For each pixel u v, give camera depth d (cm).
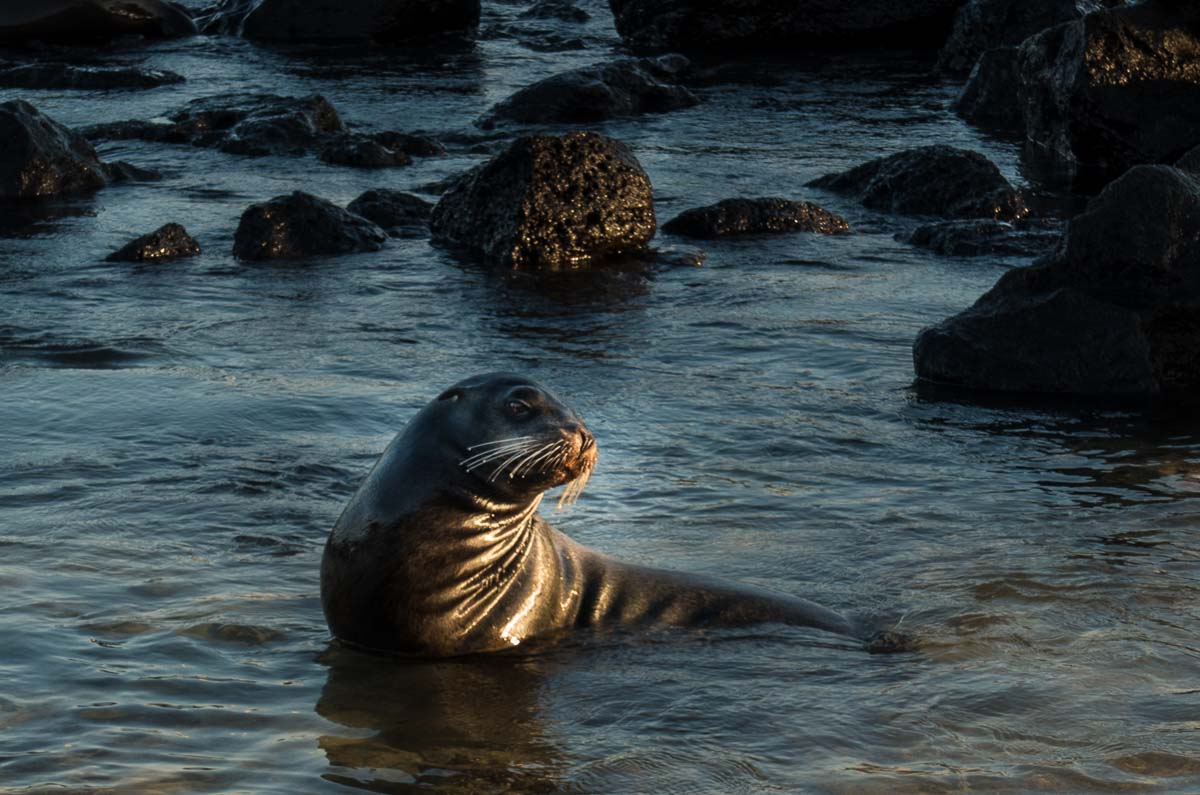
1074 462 3338
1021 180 7106
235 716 1983
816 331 4553
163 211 6225
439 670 2166
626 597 2380
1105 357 3956
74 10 10919
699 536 2797
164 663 2145
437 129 8306
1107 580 2559
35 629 2227
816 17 11256
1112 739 1947
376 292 4962
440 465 2177
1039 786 1811
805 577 2589
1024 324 4022
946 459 3353
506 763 1866
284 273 5212
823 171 7275
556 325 4578
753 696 2088
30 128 6581
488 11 13588
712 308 4834
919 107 9088
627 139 8081
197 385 3753
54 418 3428
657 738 1945
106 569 2509
